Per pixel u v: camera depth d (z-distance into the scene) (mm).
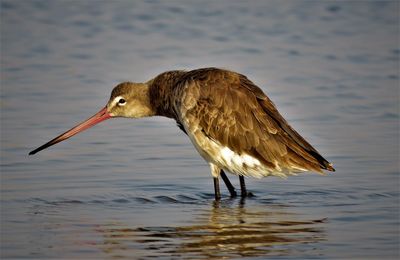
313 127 20312
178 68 25438
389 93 23297
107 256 12828
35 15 32219
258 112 15492
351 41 29125
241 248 13086
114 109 17578
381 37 29609
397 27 30812
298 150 15203
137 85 17500
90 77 24828
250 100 15570
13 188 16188
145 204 15516
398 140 19281
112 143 19344
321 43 28875
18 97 22766
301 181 16953
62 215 14766
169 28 30766
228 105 15547
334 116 21188
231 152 15555
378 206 15133
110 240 13500
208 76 15914
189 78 16094
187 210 15188
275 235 13695
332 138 19469
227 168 15789
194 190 16453
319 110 21688
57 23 31344
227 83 15766
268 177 17312
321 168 15219
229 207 15336
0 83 24172
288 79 24578
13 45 28578
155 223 14352
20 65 26234
